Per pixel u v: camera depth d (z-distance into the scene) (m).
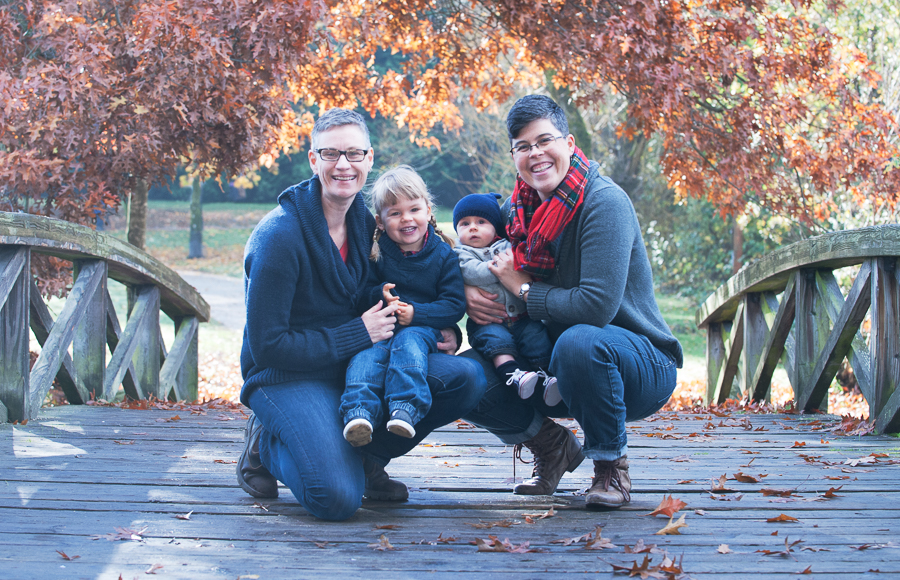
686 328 15.26
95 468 3.43
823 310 5.56
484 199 3.25
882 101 9.41
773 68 7.82
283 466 2.67
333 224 2.82
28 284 4.64
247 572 2.13
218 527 2.57
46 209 6.50
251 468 2.96
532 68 9.49
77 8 6.21
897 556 2.27
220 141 6.84
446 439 4.28
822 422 5.02
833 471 3.46
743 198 8.35
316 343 2.69
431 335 2.85
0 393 4.55
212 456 3.73
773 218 9.49
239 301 17.86
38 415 4.80
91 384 5.57
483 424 3.07
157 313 6.54
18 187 6.20
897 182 7.90
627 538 2.46
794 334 6.00
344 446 2.65
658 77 7.16
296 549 2.34
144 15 6.00
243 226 31.70
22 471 3.35
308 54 6.88
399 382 2.65
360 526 2.61
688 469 3.50
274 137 7.43
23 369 4.58
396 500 2.95
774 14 8.27
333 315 2.82
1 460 3.57
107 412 5.07
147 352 6.41
